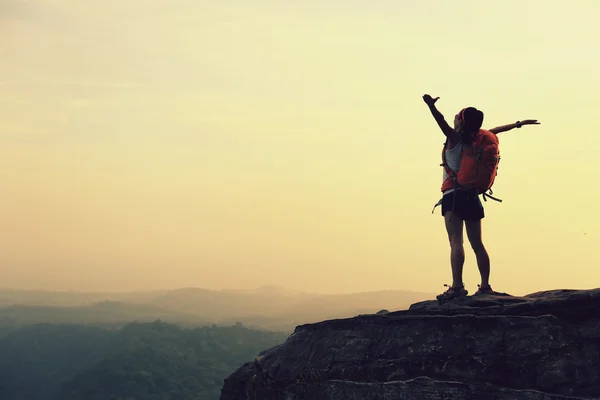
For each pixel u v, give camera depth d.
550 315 8.24
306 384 9.15
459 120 9.71
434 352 8.45
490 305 8.91
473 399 8.03
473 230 9.73
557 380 7.79
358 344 9.07
